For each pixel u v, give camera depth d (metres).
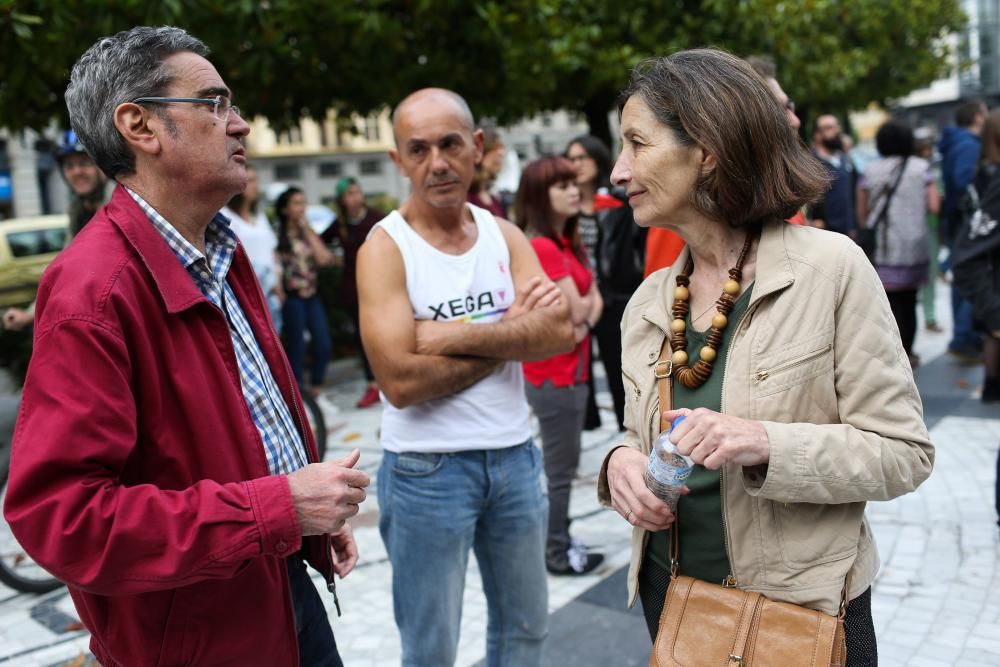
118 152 1.54
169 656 1.48
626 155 1.62
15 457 1.32
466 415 2.29
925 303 8.62
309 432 1.87
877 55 14.98
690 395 1.59
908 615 3.14
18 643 3.35
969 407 5.74
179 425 1.48
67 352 1.33
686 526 1.62
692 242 1.63
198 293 1.51
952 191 7.31
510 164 14.34
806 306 1.47
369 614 3.46
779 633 1.46
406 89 7.61
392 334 2.26
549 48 8.28
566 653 3.04
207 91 1.55
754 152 1.49
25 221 8.39
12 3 4.96
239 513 1.36
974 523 3.90
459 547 2.30
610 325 4.88
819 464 1.39
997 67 23.59
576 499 4.62
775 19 9.88
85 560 1.30
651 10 9.63
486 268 2.44
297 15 6.50
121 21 5.65
